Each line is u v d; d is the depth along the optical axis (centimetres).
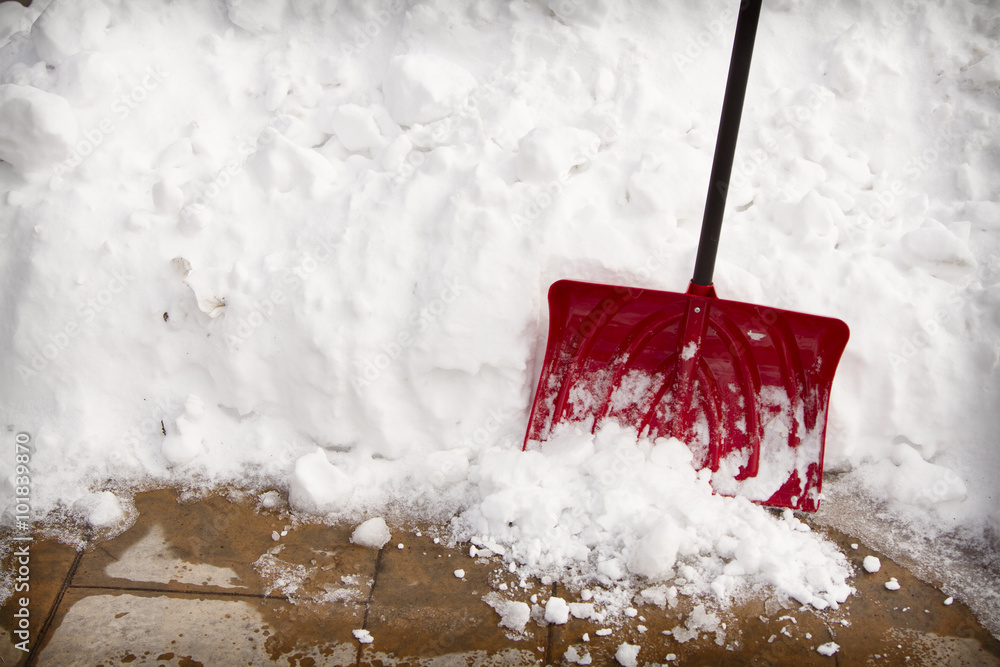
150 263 242
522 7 280
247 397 240
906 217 257
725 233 248
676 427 232
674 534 202
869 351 234
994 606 204
